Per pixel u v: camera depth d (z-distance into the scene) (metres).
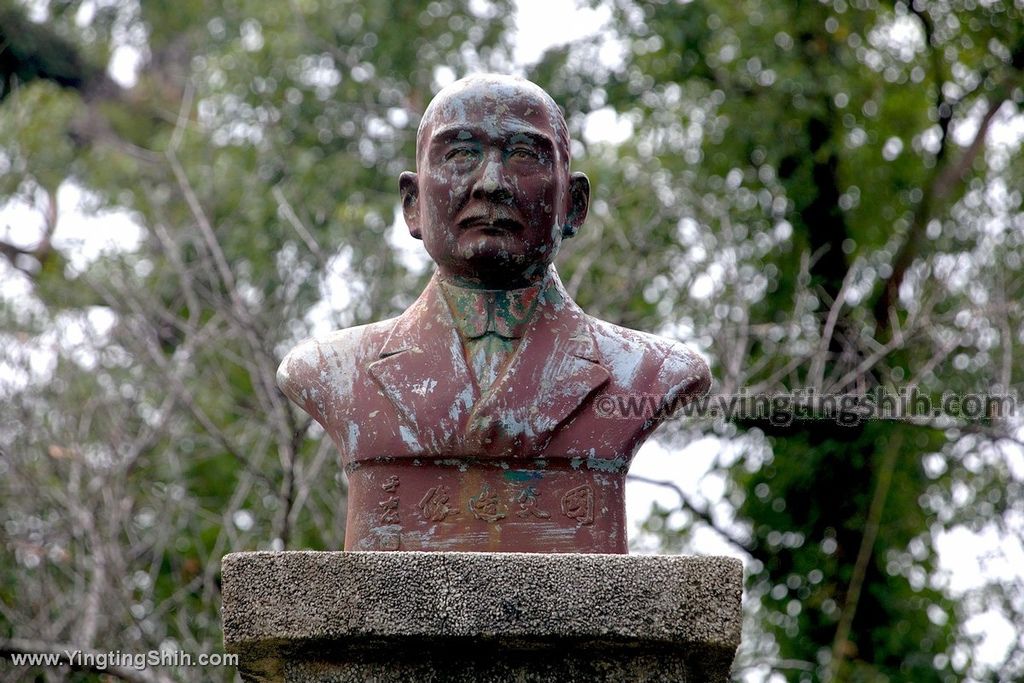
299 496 8.30
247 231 9.72
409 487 4.71
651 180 9.62
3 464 8.87
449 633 4.25
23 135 11.00
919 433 9.93
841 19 10.76
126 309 9.27
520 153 4.80
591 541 4.65
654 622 4.27
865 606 10.04
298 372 4.86
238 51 10.84
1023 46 10.62
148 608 8.55
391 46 10.63
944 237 9.99
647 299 9.38
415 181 5.04
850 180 10.73
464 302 4.85
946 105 10.79
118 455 8.84
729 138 10.52
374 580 4.27
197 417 8.76
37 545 8.75
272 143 10.29
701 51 10.63
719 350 8.80
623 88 10.61
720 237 9.27
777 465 10.23
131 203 10.79
